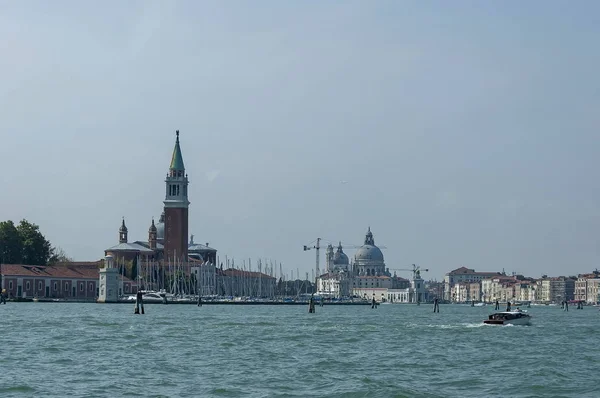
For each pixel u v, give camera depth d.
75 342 136.00
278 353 123.00
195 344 135.38
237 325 189.00
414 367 108.75
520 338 159.62
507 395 88.31
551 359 119.88
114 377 95.94
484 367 109.56
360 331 172.62
